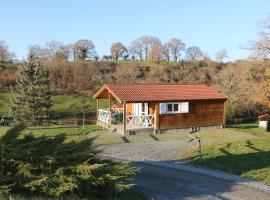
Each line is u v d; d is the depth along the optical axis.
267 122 36.25
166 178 17.52
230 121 43.00
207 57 74.06
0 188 10.45
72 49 77.31
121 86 32.84
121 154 22.64
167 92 33.56
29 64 37.97
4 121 36.12
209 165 20.14
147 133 31.08
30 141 12.59
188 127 33.28
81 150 12.77
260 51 38.66
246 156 21.73
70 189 11.10
